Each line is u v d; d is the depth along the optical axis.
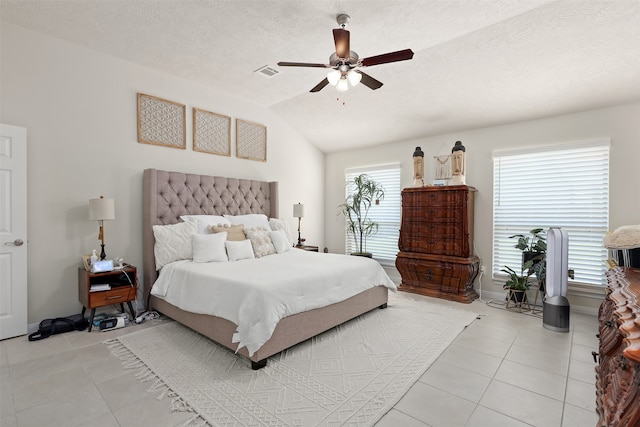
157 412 1.79
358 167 5.68
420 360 2.41
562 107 3.60
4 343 2.68
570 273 3.41
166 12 2.69
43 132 3.02
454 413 1.79
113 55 3.45
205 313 2.62
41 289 3.00
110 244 3.44
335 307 2.98
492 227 4.22
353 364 2.35
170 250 3.46
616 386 1.14
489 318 3.38
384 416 1.76
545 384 2.08
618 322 1.09
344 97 4.41
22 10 2.67
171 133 3.95
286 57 3.47
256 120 4.94
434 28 2.85
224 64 3.65
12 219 2.79
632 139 3.28
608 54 2.83
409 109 4.30
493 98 3.72
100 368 2.28
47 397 1.92
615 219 3.37
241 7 2.60
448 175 4.44
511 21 2.71
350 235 5.89
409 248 4.46
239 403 1.87
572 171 3.66
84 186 3.27
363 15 2.66
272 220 4.79
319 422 1.71
